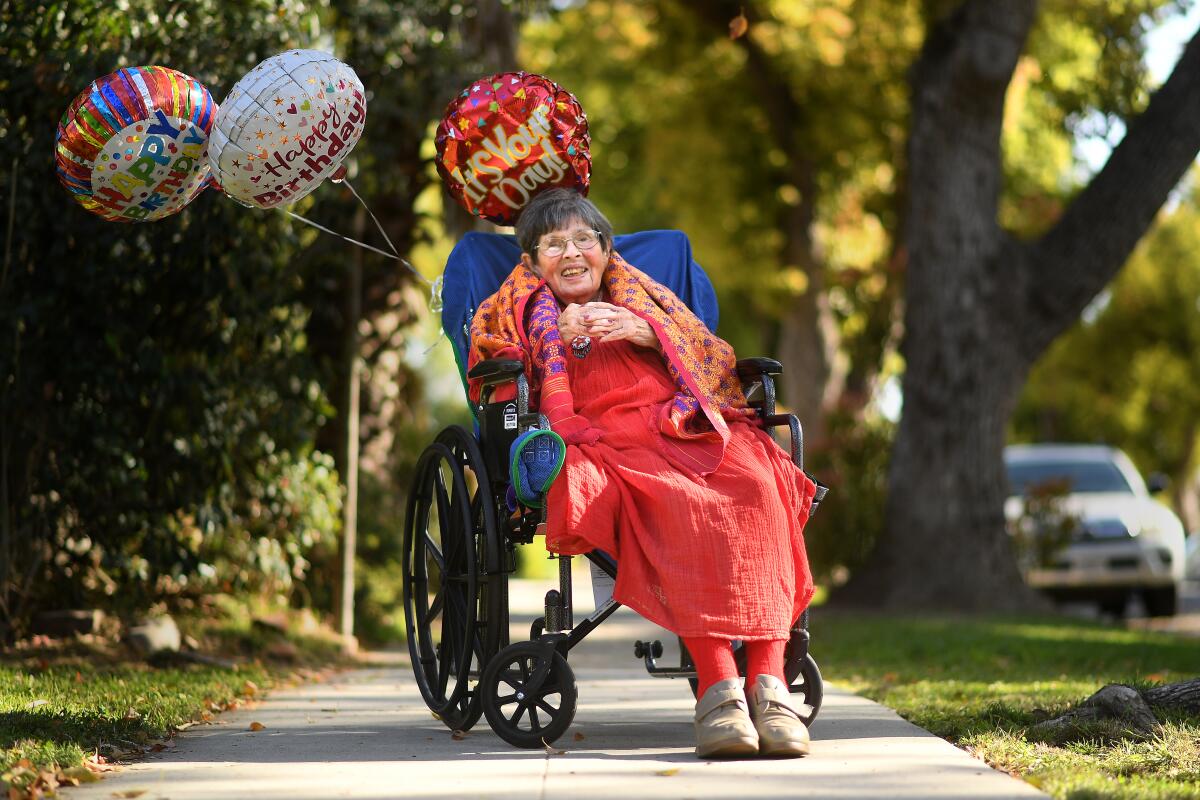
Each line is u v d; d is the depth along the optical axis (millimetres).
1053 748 6867
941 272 20156
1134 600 27719
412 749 6898
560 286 7543
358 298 14047
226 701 8891
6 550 10820
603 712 8438
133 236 10875
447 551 7746
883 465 23953
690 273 8328
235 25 10891
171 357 11352
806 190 32281
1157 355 57219
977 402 20016
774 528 6512
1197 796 5520
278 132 7648
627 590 6477
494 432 7102
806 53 29109
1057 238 20031
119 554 11484
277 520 12812
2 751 6203
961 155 20109
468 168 8422
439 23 14742
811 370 33250
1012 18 19688
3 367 10492
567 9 33375
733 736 6180
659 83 33094
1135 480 25078
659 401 7074
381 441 17766
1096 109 23828
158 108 7645
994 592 19906
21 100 10195
